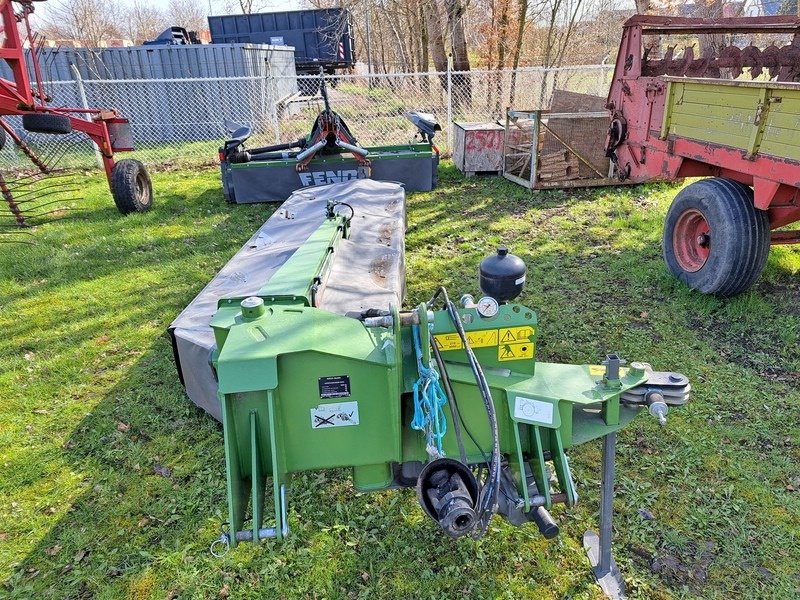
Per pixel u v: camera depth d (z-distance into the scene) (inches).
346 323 76.1
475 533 71.9
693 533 97.9
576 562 93.3
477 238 243.0
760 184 150.4
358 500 106.9
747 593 87.7
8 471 118.7
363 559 95.6
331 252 130.3
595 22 776.3
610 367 75.7
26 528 104.8
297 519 103.1
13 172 393.4
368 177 296.5
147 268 223.0
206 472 116.7
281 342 70.5
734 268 163.5
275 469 68.4
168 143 490.3
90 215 294.0
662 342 156.6
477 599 88.2
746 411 127.3
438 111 513.3
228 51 509.4
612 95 230.1
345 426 73.4
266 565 95.0
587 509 103.3
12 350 166.4
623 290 187.6
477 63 755.4
